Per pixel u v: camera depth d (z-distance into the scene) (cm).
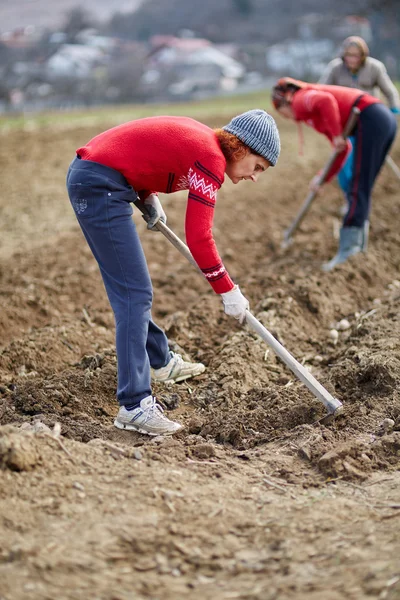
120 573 395
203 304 843
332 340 773
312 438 557
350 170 1001
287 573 398
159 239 1166
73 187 538
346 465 512
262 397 643
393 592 371
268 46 9788
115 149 531
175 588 388
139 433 581
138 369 562
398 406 595
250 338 740
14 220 1337
